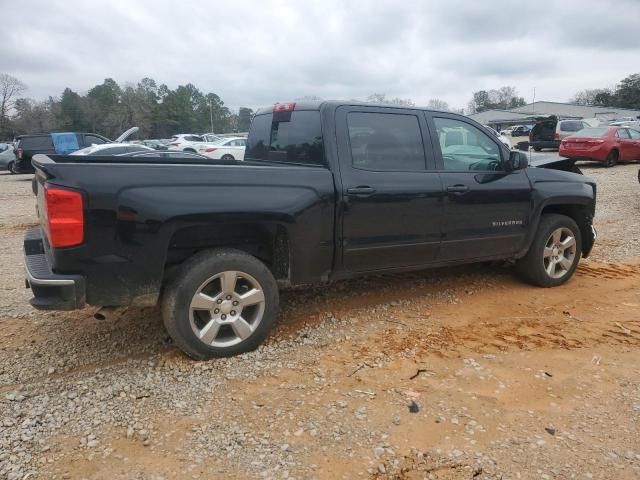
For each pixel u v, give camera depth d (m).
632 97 92.31
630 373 3.49
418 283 5.41
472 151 4.75
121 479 2.43
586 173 16.77
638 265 6.23
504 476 2.45
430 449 2.64
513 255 5.08
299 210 3.71
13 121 80.06
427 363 3.60
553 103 86.88
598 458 2.59
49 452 2.63
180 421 2.91
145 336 4.11
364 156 4.12
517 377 3.41
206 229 3.75
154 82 95.81
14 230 8.98
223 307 3.62
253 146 4.98
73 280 3.13
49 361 3.70
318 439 2.73
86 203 3.10
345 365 3.57
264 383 3.33
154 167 3.31
